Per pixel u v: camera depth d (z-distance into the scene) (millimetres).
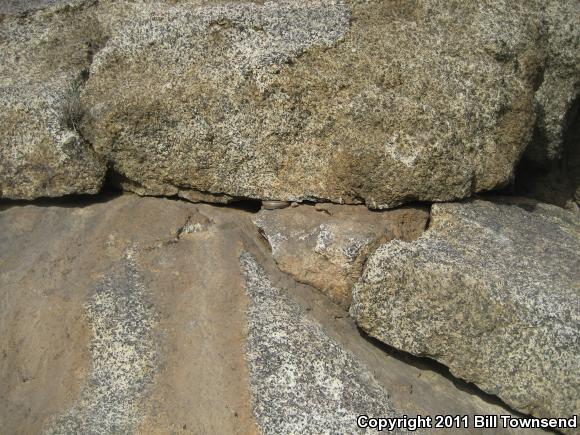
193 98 2535
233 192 2674
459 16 2496
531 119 2537
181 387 2111
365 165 2428
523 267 2188
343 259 2340
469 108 2424
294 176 2584
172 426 2020
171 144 2621
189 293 2354
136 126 2594
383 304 2168
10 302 2371
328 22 2482
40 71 2826
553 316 2014
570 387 2000
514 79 2498
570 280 2146
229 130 2561
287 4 2559
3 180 2703
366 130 2434
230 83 2504
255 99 2500
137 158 2668
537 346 2025
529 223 2510
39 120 2623
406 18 2500
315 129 2512
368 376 2154
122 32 2643
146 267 2439
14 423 2086
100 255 2492
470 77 2447
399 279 2141
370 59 2443
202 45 2549
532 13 2564
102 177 2693
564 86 2834
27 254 2541
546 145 2904
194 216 2662
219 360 2152
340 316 2365
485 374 2094
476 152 2465
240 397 2061
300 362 2133
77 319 2285
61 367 2199
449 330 2111
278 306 2297
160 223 2604
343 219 2494
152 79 2584
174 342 2219
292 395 2057
